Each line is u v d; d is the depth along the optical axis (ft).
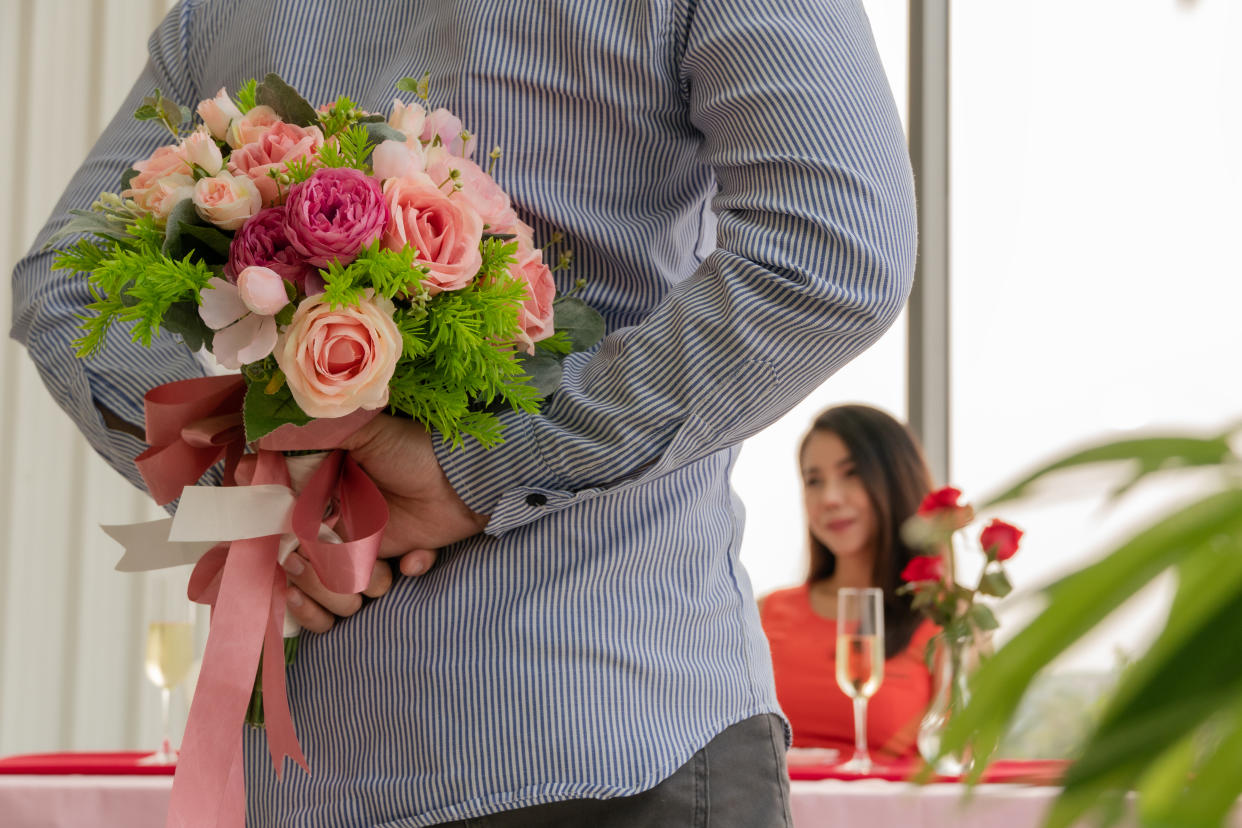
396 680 2.93
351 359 2.56
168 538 3.00
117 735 11.64
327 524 2.93
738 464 11.67
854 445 9.71
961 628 6.48
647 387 2.80
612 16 3.06
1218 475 0.82
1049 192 12.71
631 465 2.81
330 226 2.56
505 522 2.84
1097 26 12.74
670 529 3.02
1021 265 12.73
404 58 3.33
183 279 2.59
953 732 0.86
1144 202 12.50
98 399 3.38
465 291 2.68
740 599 3.24
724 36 2.93
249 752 3.23
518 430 2.84
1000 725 0.87
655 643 2.96
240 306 2.59
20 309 3.57
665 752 2.87
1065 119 12.72
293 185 2.67
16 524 11.63
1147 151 12.51
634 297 3.20
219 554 3.11
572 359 3.06
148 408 2.98
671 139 3.16
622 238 3.14
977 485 12.61
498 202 2.84
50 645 11.60
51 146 12.09
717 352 2.77
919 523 6.91
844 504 9.63
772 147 2.84
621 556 2.95
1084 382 12.50
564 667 2.85
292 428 2.74
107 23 12.20
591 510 2.93
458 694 2.87
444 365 2.69
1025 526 6.81
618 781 2.81
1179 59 12.51
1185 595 0.76
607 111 3.11
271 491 2.88
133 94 3.99
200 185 2.64
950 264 12.91
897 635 9.17
